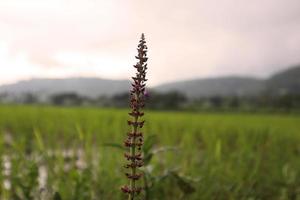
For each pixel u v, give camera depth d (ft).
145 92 10.41
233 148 54.65
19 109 115.65
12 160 27.63
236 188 31.19
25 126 76.28
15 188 26.66
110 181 30.22
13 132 73.82
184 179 22.43
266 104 315.78
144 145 21.09
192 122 98.94
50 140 51.80
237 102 317.63
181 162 35.76
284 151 59.52
